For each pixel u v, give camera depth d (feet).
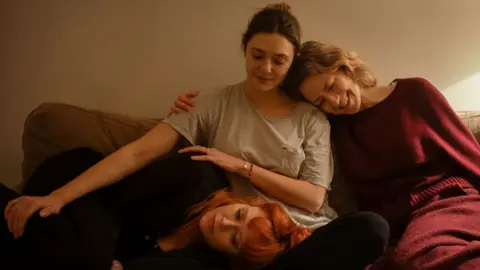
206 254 4.18
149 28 5.83
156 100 6.04
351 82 4.87
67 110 5.02
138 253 4.44
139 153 4.47
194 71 5.98
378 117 5.08
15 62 5.85
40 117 4.93
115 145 5.08
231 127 4.75
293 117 4.90
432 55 6.20
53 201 3.97
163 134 4.64
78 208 4.11
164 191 4.39
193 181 4.36
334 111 4.95
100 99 5.99
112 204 4.36
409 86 5.14
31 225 3.82
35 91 5.94
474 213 4.36
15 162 6.10
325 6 5.94
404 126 4.97
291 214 4.57
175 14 5.82
